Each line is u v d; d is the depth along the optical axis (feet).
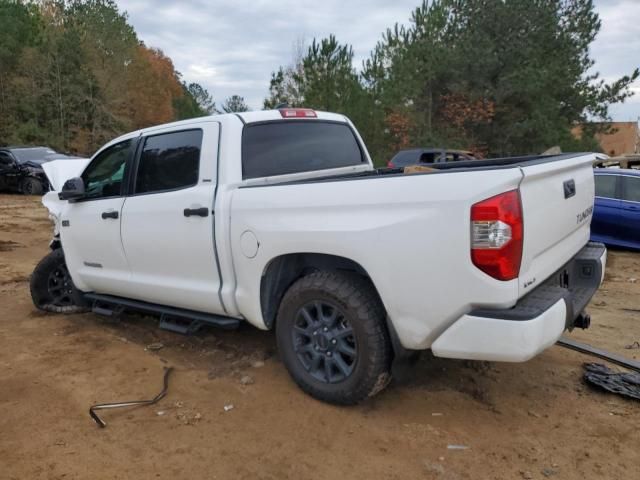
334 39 78.23
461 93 77.05
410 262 9.86
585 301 11.68
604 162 35.24
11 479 9.29
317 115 15.25
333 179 11.24
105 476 9.42
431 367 13.55
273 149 13.70
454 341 9.73
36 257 29.32
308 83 79.61
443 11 79.46
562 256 11.59
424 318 9.99
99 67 131.23
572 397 12.10
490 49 75.15
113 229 15.06
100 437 10.61
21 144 117.70
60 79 123.44
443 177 9.57
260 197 11.90
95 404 11.93
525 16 77.25
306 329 11.90
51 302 18.65
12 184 62.54
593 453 10.00
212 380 13.09
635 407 11.64
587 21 80.79
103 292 16.66
